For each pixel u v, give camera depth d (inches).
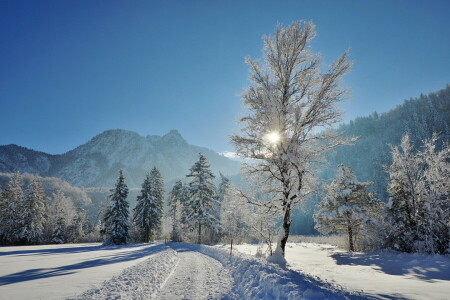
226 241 1600.6
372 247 995.3
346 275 440.8
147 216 1777.8
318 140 516.7
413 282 354.6
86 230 2851.9
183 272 475.5
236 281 380.5
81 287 328.5
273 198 554.3
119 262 633.0
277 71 543.5
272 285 271.4
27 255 867.4
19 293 293.0
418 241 754.2
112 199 1654.8
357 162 5002.5
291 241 1892.2
